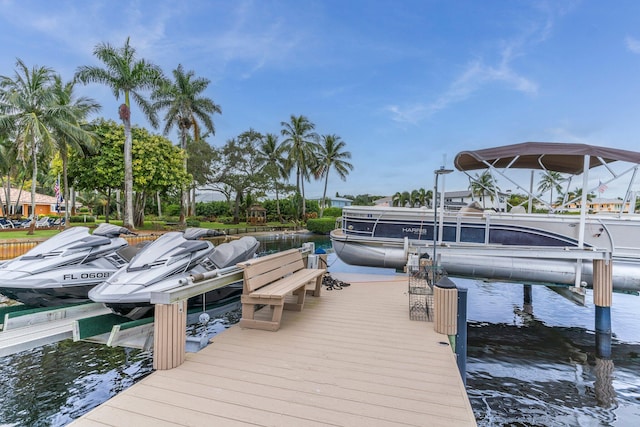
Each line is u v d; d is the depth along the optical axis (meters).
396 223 8.24
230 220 35.59
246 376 2.68
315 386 2.53
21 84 16.70
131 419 2.06
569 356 5.41
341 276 7.64
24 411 3.31
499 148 6.85
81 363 4.32
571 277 6.97
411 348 3.32
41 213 34.41
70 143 18.45
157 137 22.61
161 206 40.31
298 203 36.66
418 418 2.12
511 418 3.72
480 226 7.61
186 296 3.06
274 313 3.88
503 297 9.21
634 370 4.93
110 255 4.90
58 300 4.44
